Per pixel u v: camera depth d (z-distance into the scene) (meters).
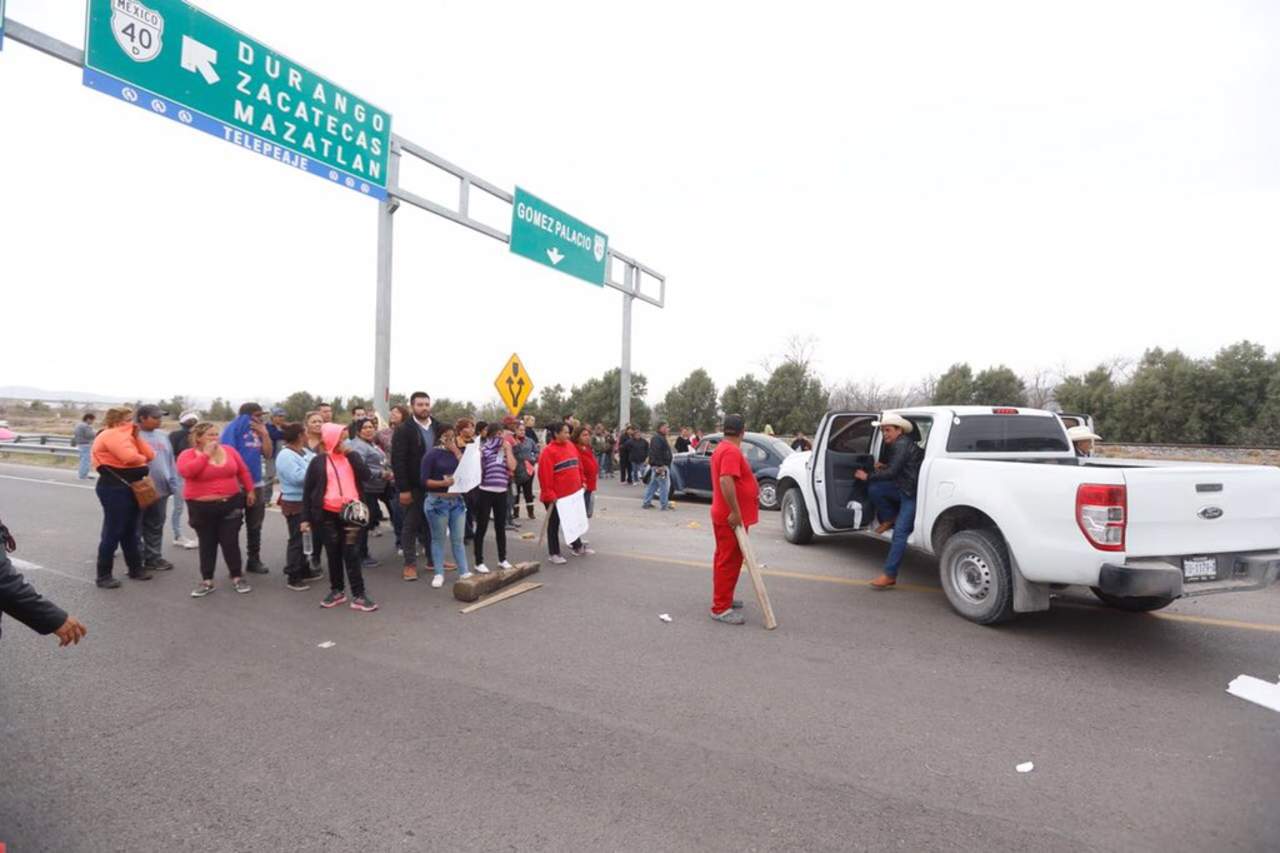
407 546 6.86
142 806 2.88
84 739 3.46
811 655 4.71
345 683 4.19
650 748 3.39
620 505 13.71
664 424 12.88
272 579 6.82
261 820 2.79
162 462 7.16
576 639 5.04
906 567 7.54
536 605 5.96
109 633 5.10
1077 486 4.61
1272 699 3.98
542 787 3.03
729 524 5.40
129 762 3.23
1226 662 4.58
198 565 7.42
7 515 10.50
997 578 5.16
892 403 40.22
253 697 3.97
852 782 3.08
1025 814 2.83
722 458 5.32
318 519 5.77
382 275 11.36
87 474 16.05
